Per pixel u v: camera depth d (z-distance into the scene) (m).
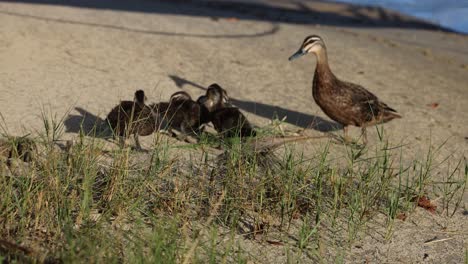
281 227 11.62
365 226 12.08
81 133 12.69
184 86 19.19
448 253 11.52
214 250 10.24
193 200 12.01
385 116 16.92
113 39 22.34
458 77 24.59
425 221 12.55
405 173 14.66
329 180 13.16
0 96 16.00
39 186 11.04
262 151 13.86
